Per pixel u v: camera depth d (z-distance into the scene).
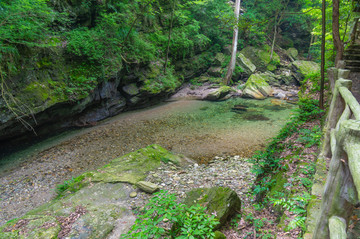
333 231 1.11
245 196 4.21
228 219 3.06
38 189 5.80
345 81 2.77
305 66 19.42
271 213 2.98
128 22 11.66
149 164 6.02
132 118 11.62
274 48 23.30
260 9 22.77
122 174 5.32
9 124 7.32
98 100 10.62
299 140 4.15
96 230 3.40
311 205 2.15
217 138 9.12
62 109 8.99
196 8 18.36
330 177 1.22
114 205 4.09
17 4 6.71
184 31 17.11
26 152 7.89
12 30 6.95
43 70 8.15
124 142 8.79
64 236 3.22
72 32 9.42
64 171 6.72
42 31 8.20
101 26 10.72
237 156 7.33
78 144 8.55
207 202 3.13
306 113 5.30
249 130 9.92
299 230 2.13
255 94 16.48
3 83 6.87
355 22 7.69
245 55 21.22
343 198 1.16
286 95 16.69
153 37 14.57
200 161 7.20
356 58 7.38
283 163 3.71
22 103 7.34
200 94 16.81
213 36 20.55
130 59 11.66
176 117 11.83
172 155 6.89
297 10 22.62
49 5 8.75
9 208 5.04
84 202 4.24
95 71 9.79
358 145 1.03
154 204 2.70
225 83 18.41
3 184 6.03
